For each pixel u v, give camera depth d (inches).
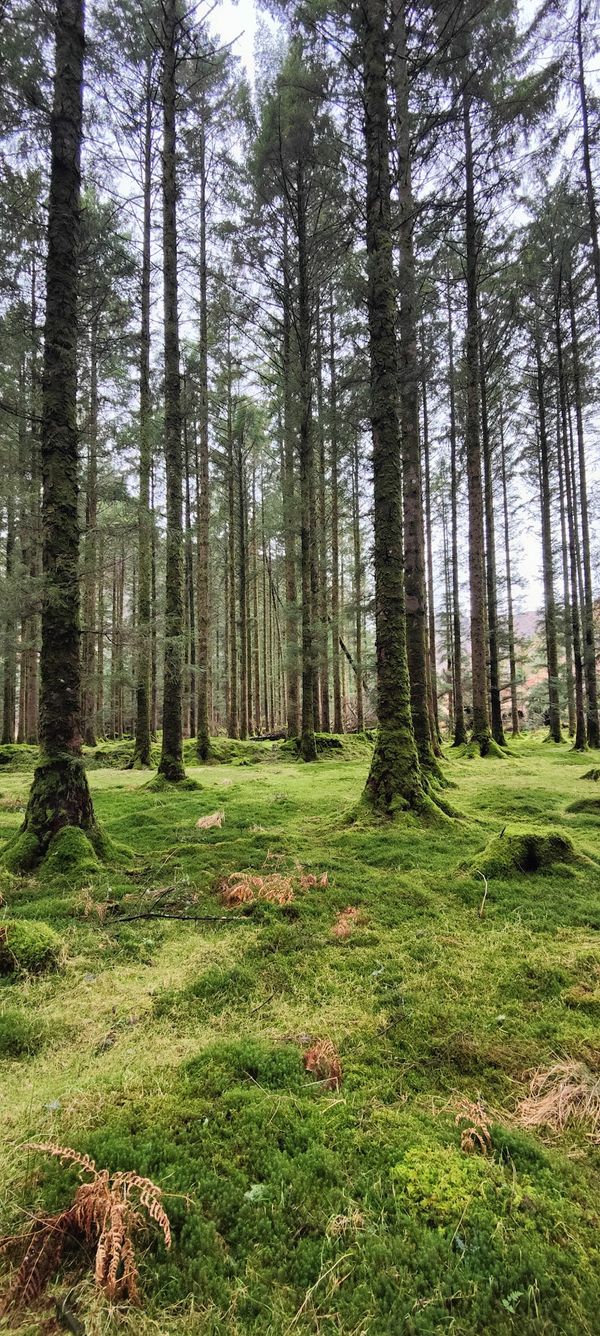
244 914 151.3
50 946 124.0
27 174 273.0
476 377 496.7
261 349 532.4
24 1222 58.7
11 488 250.8
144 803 312.7
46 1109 77.0
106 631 213.8
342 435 398.9
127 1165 66.8
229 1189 63.9
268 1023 100.3
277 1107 77.1
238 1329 49.1
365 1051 91.5
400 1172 66.3
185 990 110.7
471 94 313.1
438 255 388.2
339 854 199.6
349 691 1227.9
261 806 293.7
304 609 517.7
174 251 374.6
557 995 106.7
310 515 520.4
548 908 149.3
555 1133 73.9
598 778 386.3
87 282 384.5
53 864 179.3
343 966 120.4
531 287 511.5
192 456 775.7
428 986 110.6
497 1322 49.9
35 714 696.4
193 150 466.3
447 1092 82.2
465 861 185.0
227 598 932.6
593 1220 60.3
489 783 376.2
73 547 204.4
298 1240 58.1
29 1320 50.0
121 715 945.5
